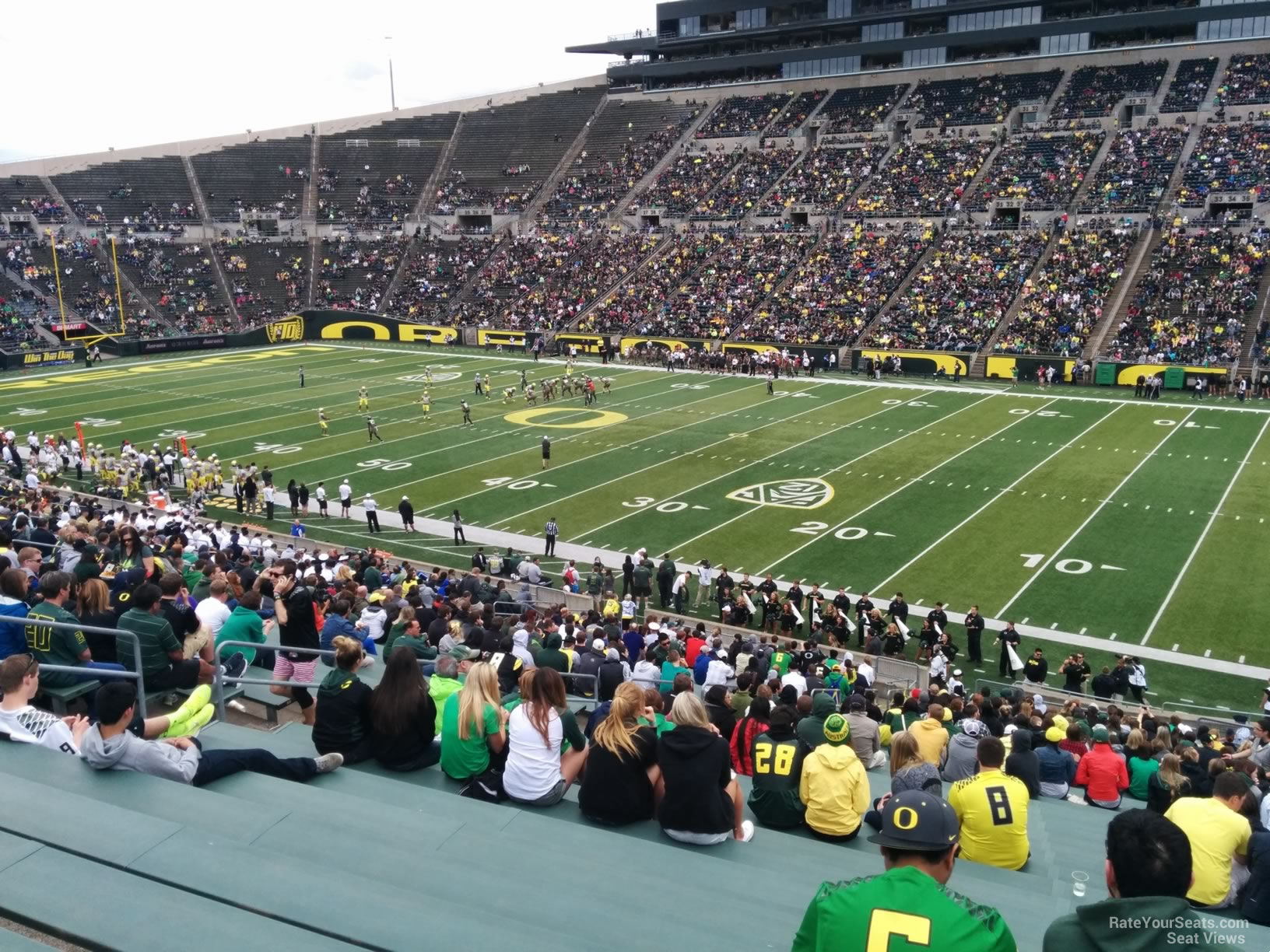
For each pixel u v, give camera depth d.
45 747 6.68
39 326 67.81
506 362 63.28
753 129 81.00
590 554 28.77
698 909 5.49
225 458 39.56
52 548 16.88
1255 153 61.22
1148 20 72.12
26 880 4.71
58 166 83.69
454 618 16.52
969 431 41.94
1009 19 77.25
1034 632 22.97
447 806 7.01
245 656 11.05
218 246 81.31
